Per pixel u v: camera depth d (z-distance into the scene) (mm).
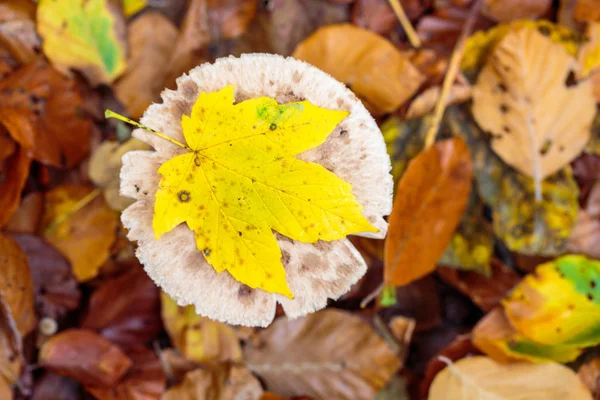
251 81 610
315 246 612
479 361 705
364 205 610
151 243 609
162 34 712
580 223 716
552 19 725
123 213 608
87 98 713
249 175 606
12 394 691
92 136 712
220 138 607
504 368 703
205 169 607
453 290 730
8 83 692
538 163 708
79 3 697
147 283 710
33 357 702
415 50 725
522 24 715
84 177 712
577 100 704
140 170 609
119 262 713
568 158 708
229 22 718
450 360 709
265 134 605
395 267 691
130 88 711
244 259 607
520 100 705
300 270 613
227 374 708
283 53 721
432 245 695
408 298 726
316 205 604
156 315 716
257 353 713
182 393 705
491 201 713
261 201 606
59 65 703
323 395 712
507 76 705
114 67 708
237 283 613
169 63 711
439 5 724
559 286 700
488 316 708
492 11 722
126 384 706
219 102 606
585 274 700
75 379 706
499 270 716
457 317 728
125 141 710
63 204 707
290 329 711
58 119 699
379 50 699
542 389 699
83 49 705
